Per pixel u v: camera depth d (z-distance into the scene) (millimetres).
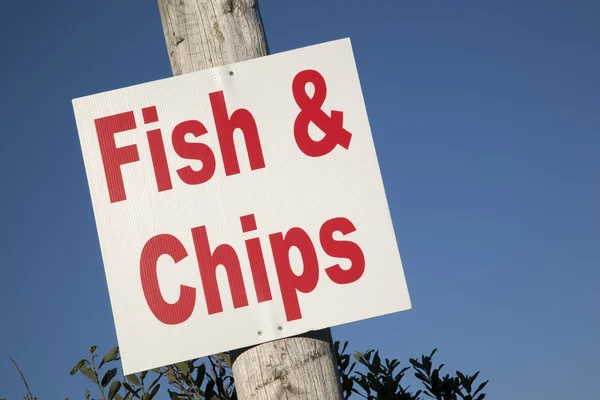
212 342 2199
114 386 3305
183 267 2232
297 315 2219
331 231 2262
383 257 2254
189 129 2309
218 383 3518
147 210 2258
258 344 2221
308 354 2229
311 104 2332
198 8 2439
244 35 2430
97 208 2250
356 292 2232
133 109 2316
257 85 2340
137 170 2281
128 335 2186
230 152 2297
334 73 2354
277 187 2277
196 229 2252
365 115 2332
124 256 2229
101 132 2299
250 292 2227
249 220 2260
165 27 2506
